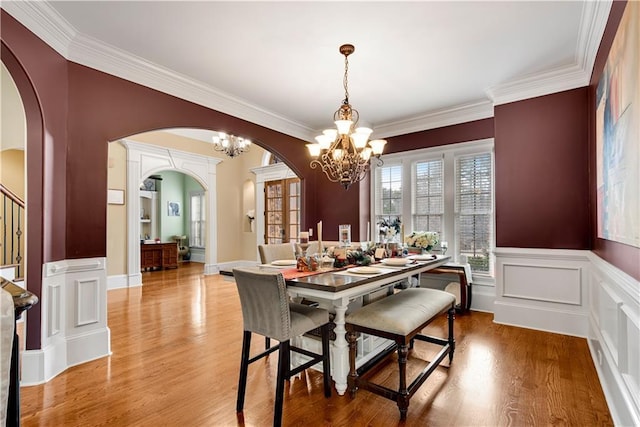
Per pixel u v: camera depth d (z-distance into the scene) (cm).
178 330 352
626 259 177
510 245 361
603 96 224
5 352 93
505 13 233
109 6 225
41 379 233
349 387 218
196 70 321
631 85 153
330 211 544
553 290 337
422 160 472
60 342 253
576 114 323
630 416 162
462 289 400
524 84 344
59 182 254
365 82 350
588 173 316
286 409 204
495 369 253
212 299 493
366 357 258
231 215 802
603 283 236
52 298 245
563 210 330
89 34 259
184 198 987
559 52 288
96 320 279
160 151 656
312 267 250
